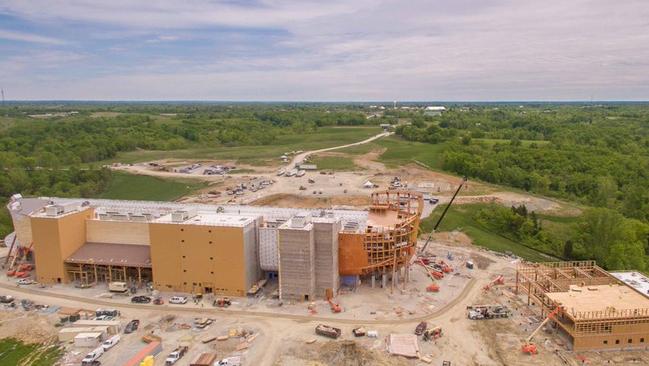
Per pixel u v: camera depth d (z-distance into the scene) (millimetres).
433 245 188000
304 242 134250
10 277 157750
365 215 163125
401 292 143250
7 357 113312
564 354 110562
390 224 153625
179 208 172875
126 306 136125
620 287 129250
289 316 128625
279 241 135625
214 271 141500
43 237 150375
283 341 116000
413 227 150250
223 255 140125
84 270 153000
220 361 106812
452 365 106625
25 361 111438
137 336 119625
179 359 109125
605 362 107750
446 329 121750
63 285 151250
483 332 120500
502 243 194000
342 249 143500
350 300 138000
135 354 111188
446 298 139375
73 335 118438
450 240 193500
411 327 122688
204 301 138375
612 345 112438
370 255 143000
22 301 139375
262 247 147750
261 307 134125
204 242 140625
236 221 144000
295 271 136500
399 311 131000
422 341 116125
